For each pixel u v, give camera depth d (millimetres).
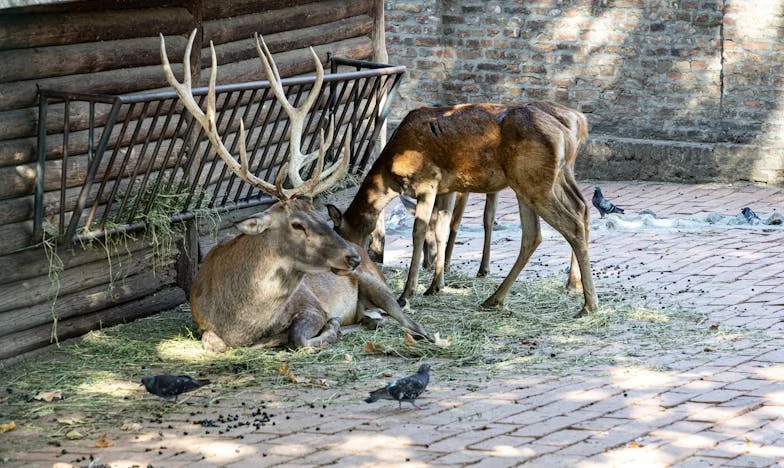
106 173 8594
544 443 6539
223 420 7062
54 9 8453
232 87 9062
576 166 16531
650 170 16234
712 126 16219
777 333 8953
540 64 16938
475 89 17281
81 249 8867
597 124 16812
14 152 8242
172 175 9352
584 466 6160
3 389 7805
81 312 8969
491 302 9984
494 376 7988
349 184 11805
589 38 16656
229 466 6230
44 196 8484
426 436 6684
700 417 6977
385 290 9516
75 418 7145
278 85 8461
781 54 15719
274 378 7984
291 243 8320
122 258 9312
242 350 8672
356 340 8984
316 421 7012
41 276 8562
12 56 8180
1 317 8289
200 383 7320
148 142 8789
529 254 9875
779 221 13148
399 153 9977
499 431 6758
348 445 6543
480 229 13438
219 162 10148
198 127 9703
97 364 8383
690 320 9422
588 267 9609
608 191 15555
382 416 7090
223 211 10180
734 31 15906
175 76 9516
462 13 17156
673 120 16406
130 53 9070
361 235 10344
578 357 8445
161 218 9336
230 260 8625
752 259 11500
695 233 12789
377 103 11508
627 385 7684
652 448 6441
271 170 10523
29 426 7000
